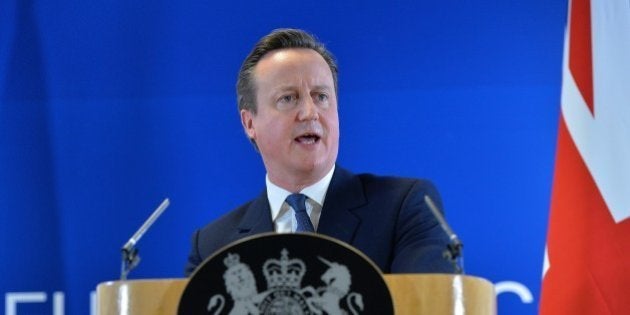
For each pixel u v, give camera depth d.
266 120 3.82
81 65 5.68
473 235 5.36
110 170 5.58
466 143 5.45
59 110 5.64
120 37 5.70
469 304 2.62
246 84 3.97
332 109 3.82
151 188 5.57
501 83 5.50
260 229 3.76
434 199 3.62
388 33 5.58
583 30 4.91
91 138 5.61
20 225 5.54
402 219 3.54
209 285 2.55
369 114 5.52
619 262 4.64
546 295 4.73
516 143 5.43
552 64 5.50
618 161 4.75
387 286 2.53
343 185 3.73
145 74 5.67
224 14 5.71
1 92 5.65
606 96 4.82
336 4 5.64
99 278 5.50
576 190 4.77
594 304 4.64
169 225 5.52
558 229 4.77
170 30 5.70
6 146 5.60
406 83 5.54
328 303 2.53
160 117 5.62
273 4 5.69
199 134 5.61
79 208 5.55
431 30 5.57
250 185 5.56
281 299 2.54
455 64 5.54
